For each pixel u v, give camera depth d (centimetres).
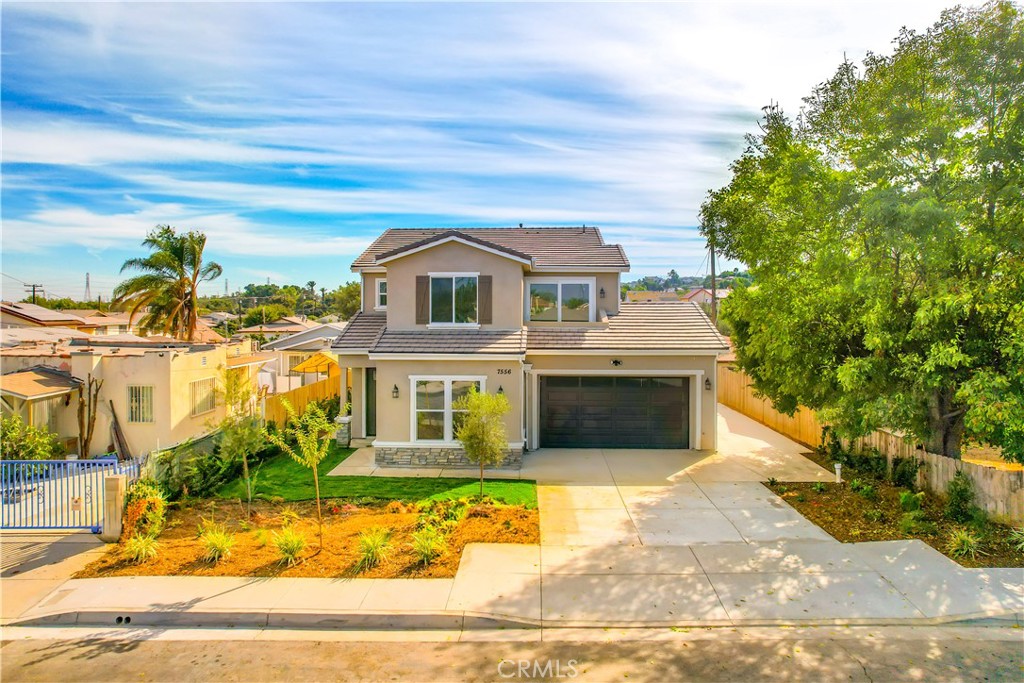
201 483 1343
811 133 1313
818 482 1440
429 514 1190
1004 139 1051
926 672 700
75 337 3008
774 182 1327
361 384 1873
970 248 1025
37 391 1788
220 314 9194
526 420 1780
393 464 1602
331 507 1253
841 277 1227
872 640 773
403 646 771
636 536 1108
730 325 1916
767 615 832
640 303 2033
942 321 1080
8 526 1123
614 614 836
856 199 1188
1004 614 825
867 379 1191
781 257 1336
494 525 1144
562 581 928
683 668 712
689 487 1414
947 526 1106
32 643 783
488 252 1695
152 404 1942
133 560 995
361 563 973
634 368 1764
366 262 2033
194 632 811
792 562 994
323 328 3747
